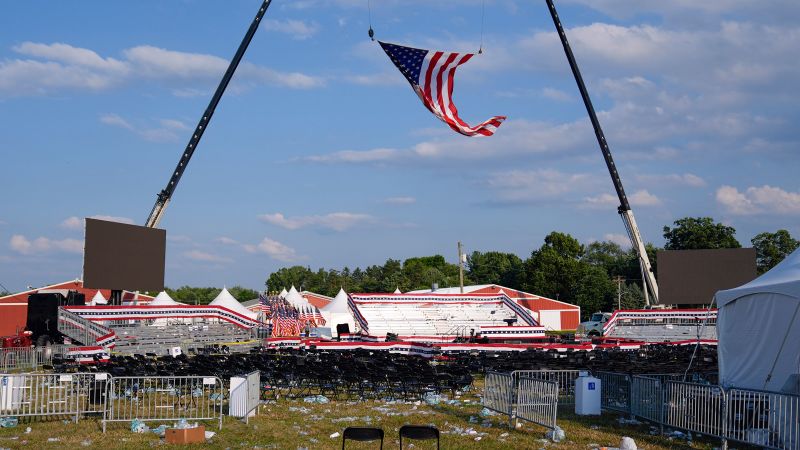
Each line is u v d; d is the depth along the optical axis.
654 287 71.88
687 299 66.19
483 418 21.50
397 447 17.31
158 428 19.30
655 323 67.12
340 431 19.45
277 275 149.25
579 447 17.27
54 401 20.55
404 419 21.52
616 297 109.00
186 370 28.53
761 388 20.47
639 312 67.19
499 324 68.88
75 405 23.20
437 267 162.38
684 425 18.20
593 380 22.14
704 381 28.02
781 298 20.12
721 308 22.23
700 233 105.31
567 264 110.19
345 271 155.75
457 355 40.19
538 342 53.16
